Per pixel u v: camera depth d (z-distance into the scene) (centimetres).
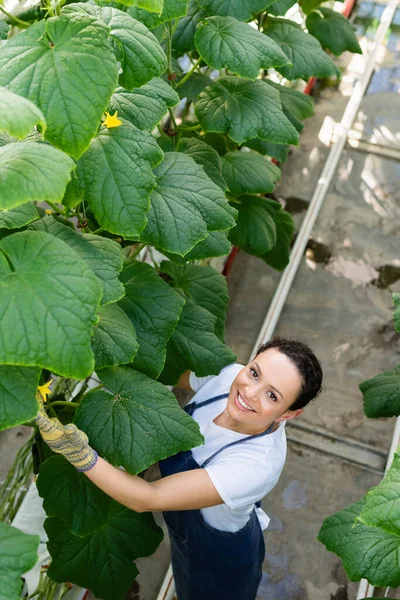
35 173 100
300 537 278
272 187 251
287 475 292
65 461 172
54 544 195
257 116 198
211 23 186
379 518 131
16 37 118
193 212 157
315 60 245
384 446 302
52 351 103
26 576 211
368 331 332
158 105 148
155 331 171
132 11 145
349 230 362
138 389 158
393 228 364
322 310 337
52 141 114
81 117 113
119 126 135
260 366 168
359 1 447
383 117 404
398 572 168
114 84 116
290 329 331
